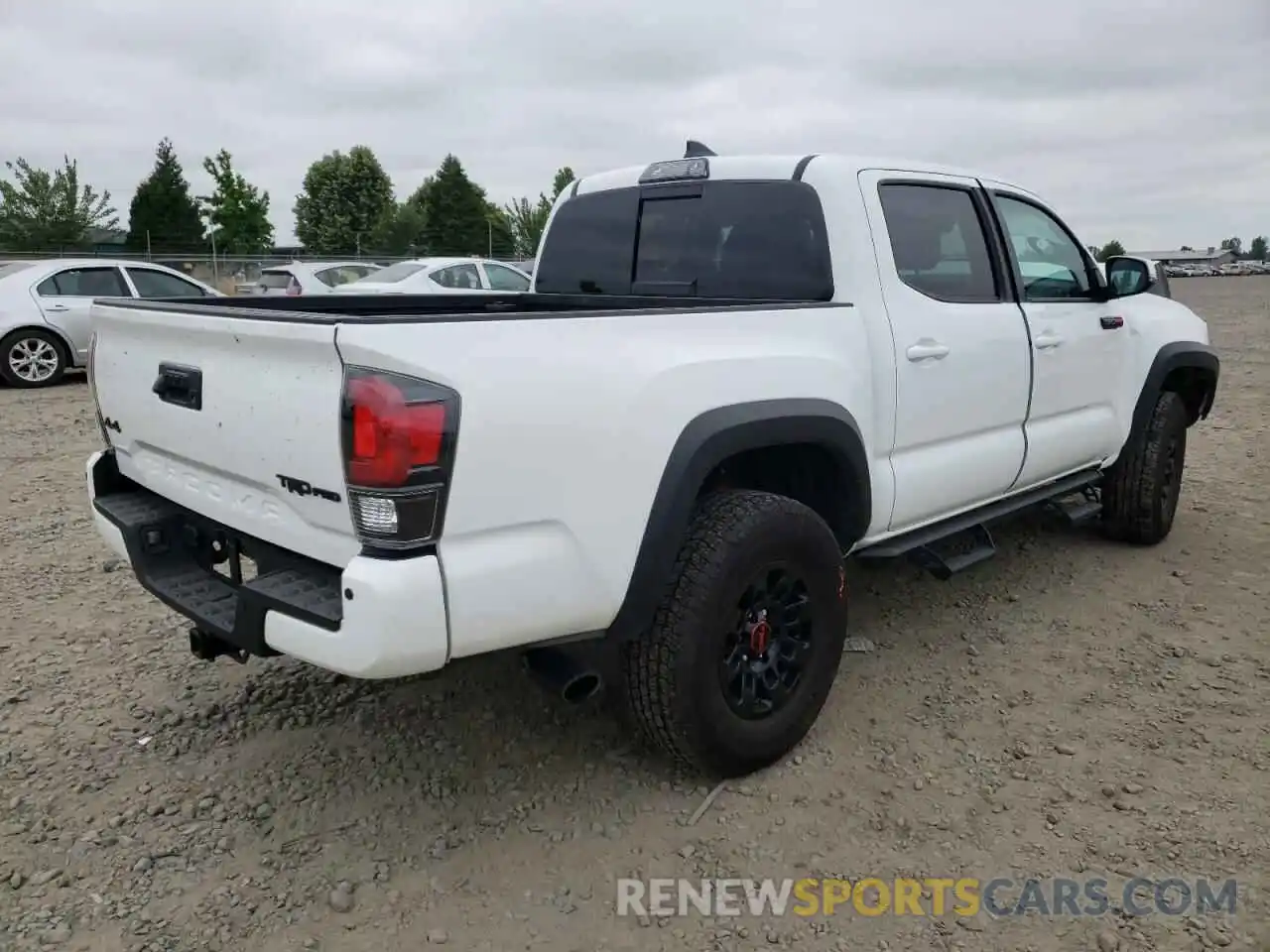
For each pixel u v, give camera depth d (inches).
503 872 106.5
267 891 103.6
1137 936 96.6
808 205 139.9
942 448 151.3
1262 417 365.7
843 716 138.9
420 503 90.0
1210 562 200.7
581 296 169.2
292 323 93.0
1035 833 112.3
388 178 2743.6
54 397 419.5
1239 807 116.3
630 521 105.1
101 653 159.5
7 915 99.7
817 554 122.6
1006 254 163.9
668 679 111.3
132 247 1654.8
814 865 107.4
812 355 125.0
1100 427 188.5
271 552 107.2
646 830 113.4
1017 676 150.8
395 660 91.0
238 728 136.0
